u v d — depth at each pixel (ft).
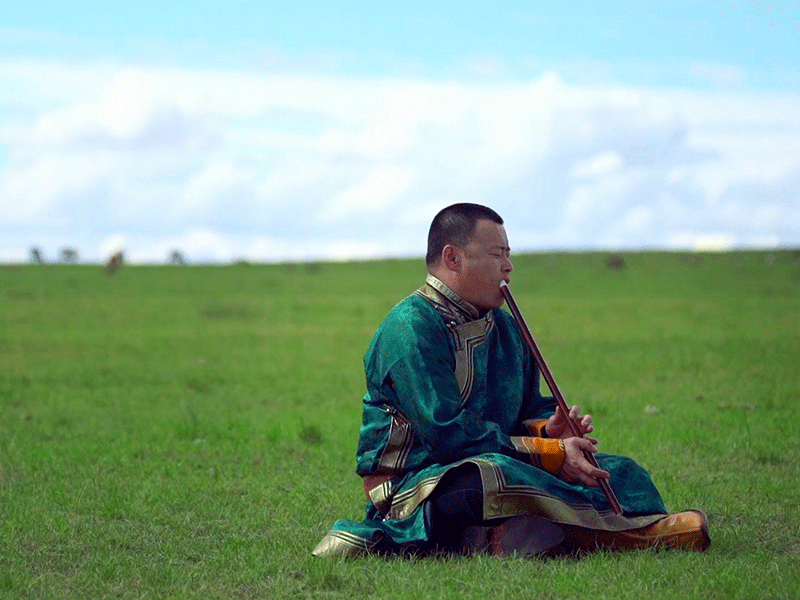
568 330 81.41
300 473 28.76
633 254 206.59
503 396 20.03
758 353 61.41
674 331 79.36
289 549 19.93
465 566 18.01
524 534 18.62
